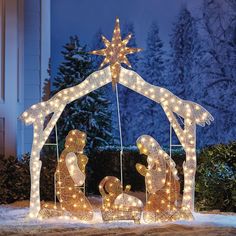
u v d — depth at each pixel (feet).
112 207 20.48
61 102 21.61
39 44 35.73
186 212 20.94
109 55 21.11
